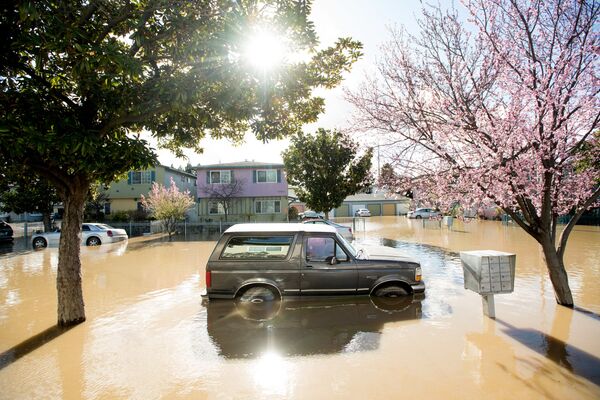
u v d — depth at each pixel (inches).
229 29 198.8
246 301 258.8
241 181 1226.6
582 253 481.4
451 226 988.6
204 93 231.5
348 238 655.1
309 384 151.9
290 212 1355.8
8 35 171.9
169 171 1318.9
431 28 262.1
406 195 286.8
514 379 153.3
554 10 230.2
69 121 184.4
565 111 230.1
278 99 250.5
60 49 172.9
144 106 213.0
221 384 153.1
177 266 447.5
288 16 204.5
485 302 233.1
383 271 265.7
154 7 199.8
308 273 259.9
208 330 217.2
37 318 245.4
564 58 215.8
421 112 257.0
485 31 239.9
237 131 331.6
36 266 466.3
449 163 249.4
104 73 199.3
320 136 829.8
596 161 259.6
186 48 209.8
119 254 560.4
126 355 183.0
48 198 840.3
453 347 186.2
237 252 263.4
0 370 168.7
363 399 139.9
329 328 217.2
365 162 785.6
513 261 224.2
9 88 187.0
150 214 1181.1
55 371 166.9
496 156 220.7
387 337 201.6
